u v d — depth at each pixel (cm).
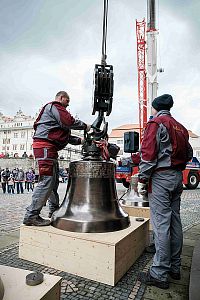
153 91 1355
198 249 268
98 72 278
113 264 213
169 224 223
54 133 264
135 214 388
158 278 213
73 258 231
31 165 3419
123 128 4306
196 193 1257
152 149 223
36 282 131
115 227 252
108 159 287
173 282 227
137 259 276
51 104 266
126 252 241
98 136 285
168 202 226
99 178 266
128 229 262
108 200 266
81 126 272
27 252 258
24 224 266
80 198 263
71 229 245
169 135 227
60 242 238
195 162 1575
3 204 786
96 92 278
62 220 254
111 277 213
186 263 275
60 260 237
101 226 245
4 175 1430
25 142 5906
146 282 217
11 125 6606
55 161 271
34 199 261
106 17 290
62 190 1346
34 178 1681
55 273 231
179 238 237
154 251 298
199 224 491
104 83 276
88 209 255
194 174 1557
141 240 289
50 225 268
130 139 348
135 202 397
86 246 225
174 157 226
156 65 1348
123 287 211
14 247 304
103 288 208
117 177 1252
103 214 254
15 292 123
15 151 5981
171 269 236
